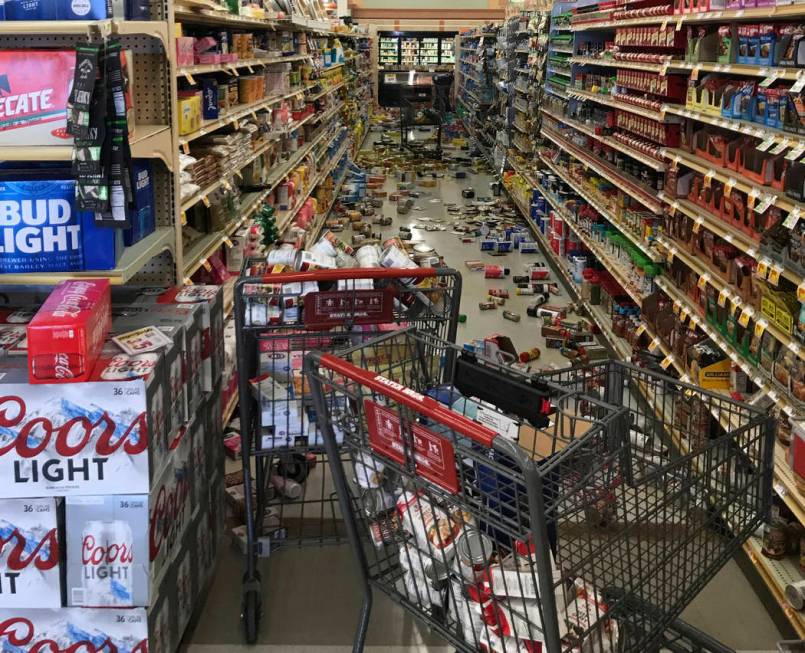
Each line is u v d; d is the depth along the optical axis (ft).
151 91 9.80
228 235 14.82
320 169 31.50
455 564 6.18
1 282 7.41
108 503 6.61
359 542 6.98
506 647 5.92
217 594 9.56
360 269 8.52
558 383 7.04
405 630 8.93
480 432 5.04
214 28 18.06
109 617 6.82
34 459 6.48
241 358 8.45
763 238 10.37
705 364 12.44
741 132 11.32
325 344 8.88
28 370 6.44
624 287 17.48
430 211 35.01
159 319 7.97
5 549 6.62
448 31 82.74
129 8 9.51
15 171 7.95
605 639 6.01
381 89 83.76
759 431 6.84
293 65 26.58
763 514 6.95
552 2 31.07
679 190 14.43
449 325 8.84
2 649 6.82
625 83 18.76
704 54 13.26
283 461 10.81
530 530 5.23
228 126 16.42
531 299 22.38
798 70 9.44
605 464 5.63
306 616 9.17
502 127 43.91
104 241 7.54
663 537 6.30
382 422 5.96
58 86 7.29
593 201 21.39
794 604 8.71
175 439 7.53
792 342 9.48
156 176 9.89
